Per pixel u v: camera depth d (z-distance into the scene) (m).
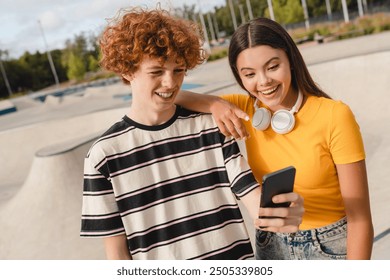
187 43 1.45
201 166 1.63
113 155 1.57
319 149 1.58
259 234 1.88
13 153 11.84
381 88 9.15
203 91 8.69
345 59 9.80
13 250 5.45
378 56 9.25
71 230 5.45
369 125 8.52
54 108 22.66
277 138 1.68
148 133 1.59
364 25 31.77
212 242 1.62
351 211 1.57
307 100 1.64
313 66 10.23
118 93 23.05
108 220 1.57
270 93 1.59
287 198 1.36
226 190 1.65
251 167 1.83
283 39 1.54
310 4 46.25
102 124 11.63
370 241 1.58
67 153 6.14
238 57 1.59
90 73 64.56
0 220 6.09
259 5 57.81
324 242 1.69
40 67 65.31
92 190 1.57
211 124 1.66
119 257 1.60
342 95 9.77
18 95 62.47
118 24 1.49
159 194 1.60
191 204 1.62
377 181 5.68
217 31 61.78
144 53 1.39
